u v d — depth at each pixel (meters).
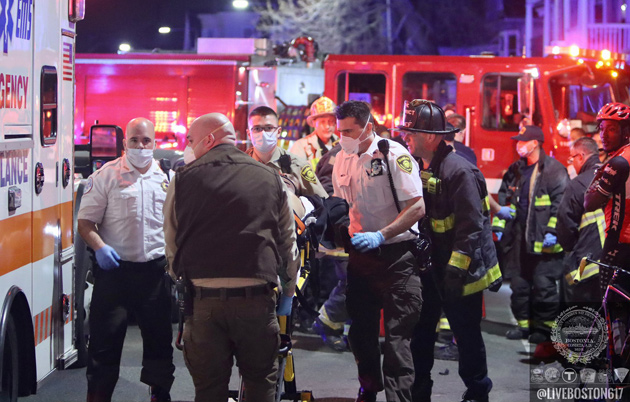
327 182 9.19
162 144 16.84
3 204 5.85
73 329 7.74
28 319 6.36
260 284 5.25
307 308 6.31
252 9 45.03
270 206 5.31
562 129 15.83
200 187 5.25
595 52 16.00
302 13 41.72
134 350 9.71
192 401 7.76
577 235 8.84
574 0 27.81
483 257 7.05
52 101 7.05
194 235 5.23
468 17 42.69
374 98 16.75
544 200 10.36
